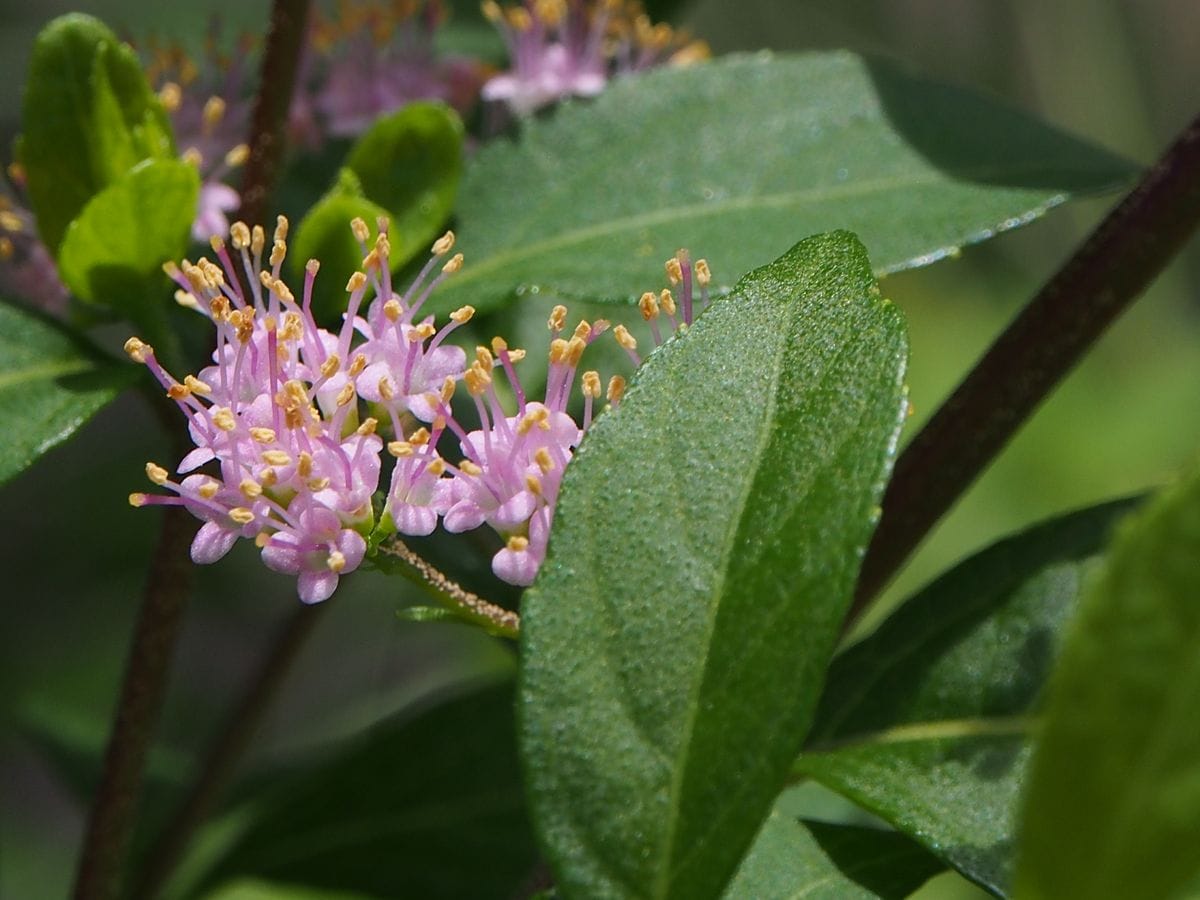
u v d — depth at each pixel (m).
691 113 0.16
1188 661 0.11
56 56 0.15
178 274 0.14
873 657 0.14
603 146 0.16
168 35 0.20
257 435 0.13
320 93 0.18
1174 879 0.11
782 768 0.12
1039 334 0.14
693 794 0.12
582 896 0.12
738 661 0.12
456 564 0.16
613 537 0.12
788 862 0.13
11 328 0.15
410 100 0.18
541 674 0.12
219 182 0.17
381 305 0.14
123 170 0.15
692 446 0.12
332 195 0.15
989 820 0.13
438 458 0.13
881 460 0.12
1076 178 0.15
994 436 0.14
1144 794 0.11
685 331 0.12
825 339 0.12
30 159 0.15
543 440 0.13
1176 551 0.11
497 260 0.15
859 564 0.12
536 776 0.12
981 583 0.14
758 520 0.12
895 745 0.14
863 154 0.16
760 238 0.15
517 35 0.18
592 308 0.18
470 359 0.17
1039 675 0.14
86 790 0.20
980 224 0.15
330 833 0.17
